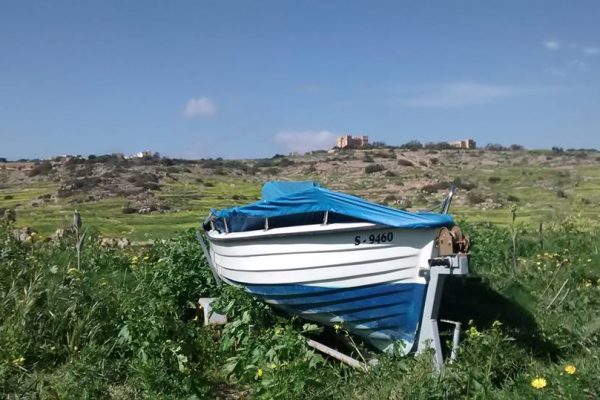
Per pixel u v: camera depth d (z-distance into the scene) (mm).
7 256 8820
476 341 6078
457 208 21594
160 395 5676
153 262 10336
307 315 7281
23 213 22062
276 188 9000
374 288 6562
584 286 9320
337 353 6754
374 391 5680
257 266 7418
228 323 7363
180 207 23281
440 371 5637
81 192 26625
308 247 6867
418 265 6344
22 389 5742
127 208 22641
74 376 5902
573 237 12875
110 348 6598
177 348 6258
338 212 6629
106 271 10016
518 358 6250
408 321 6488
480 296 8961
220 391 6234
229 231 8375
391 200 21562
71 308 6961
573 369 5160
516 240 11766
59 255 10250
